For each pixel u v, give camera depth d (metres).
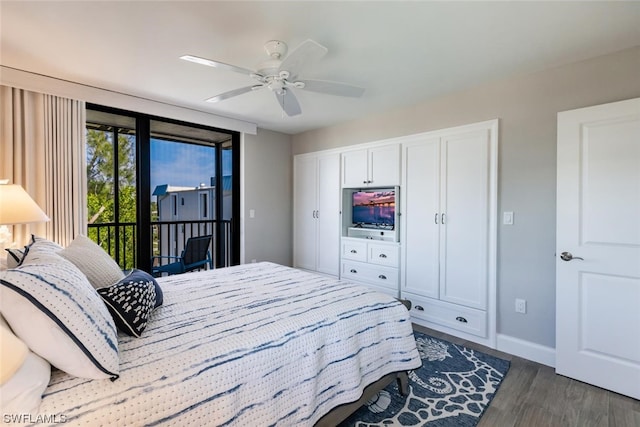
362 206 3.95
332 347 1.57
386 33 1.92
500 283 2.69
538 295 2.49
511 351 2.61
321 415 1.46
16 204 2.01
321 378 1.49
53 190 2.70
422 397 1.97
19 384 0.88
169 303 1.79
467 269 2.88
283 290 2.07
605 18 1.77
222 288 2.11
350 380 1.59
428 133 3.15
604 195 2.09
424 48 2.11
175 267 3.84
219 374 1.17
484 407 1.88
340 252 4.06
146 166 3.38
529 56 2.22
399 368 1.87
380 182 3.59
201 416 1.10
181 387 1.08
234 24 1.83
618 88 2.14
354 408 1.66
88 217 3.26
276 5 1.65
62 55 2.21
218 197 4.48
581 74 2.28
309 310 1.69
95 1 1.60
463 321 2.91
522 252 2.57
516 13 1.72
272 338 1.39
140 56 2.23
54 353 0.99
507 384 2.14
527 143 2.54
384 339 1.85
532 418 1.79
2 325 0.91
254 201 4.35
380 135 3.62
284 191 4.70
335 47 2.10
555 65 2.36
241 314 1.63
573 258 2.21
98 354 1.03
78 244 1.72
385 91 2.91
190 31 1.91
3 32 1.90
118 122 3.39
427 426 1.71
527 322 2.54
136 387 1.04
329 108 3.42
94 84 2.76
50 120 2.67
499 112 2.68
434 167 3.11
